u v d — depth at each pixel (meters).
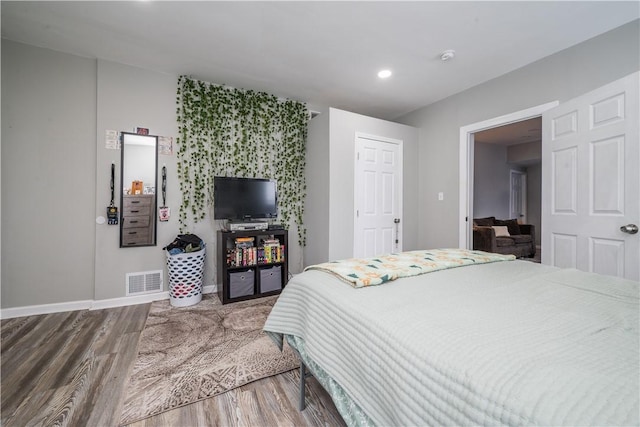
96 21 2.11
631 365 0.58
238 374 1.63
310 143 3.58
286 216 3.58
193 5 1.92
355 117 3.36
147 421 1.27
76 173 2.61
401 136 3.72
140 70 2.80
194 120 3.05
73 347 1.92
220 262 3.02
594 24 2.08
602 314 0.86
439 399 0.59
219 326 2.28
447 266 1.48
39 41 2.38
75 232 2.62
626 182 1.81
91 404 1.37
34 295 2.49
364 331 0.84
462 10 1.94
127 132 2.75
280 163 3.54
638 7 1.89
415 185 3.86
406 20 2.06
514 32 2.19
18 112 2.40
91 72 2.64
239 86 3.22
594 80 2.22
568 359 0.60
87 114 2.64
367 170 3.46
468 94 3.23
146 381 1.55
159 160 2.89
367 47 2.42
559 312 0.87
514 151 6.69
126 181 2.76
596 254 2.00
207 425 1.25
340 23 2.10
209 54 2.56
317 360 1.00
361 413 0.81
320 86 3.21
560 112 2.29
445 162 3.51
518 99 2.74
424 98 3.53
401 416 0.64
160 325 2.29
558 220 2.29
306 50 2.48
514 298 1.01
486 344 0.67
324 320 1.03
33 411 1.31
